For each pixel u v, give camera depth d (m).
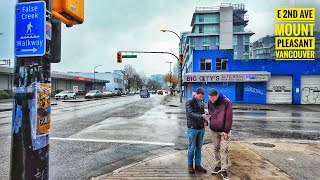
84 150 8.71
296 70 36.66
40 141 2.81
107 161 7.50
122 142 10.00
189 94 45.44
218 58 38.31
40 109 2.81
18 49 2.83
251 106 30.77
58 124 14.65
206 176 5.92
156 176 5.90
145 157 7.94
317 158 7.51
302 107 30.34
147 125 14.39
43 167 2.84
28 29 2.81
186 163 6.94
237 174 6.02
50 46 2.90
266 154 7.88
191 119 6.11
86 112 22.27
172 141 10.23
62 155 8.06
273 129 13.59
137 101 43.16
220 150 6.30
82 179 6.02
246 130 13.17
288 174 6.09
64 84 74.81
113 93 76.06
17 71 2.83
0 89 49.62
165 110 24.39
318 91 36.53
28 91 2.78
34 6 2.80
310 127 14.38
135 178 5.77
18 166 2.76
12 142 2.81
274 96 36.91
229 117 5.94
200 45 94.06
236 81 36.28
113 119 17.08
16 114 2.79
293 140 10.48
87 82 92.62
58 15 3.06
